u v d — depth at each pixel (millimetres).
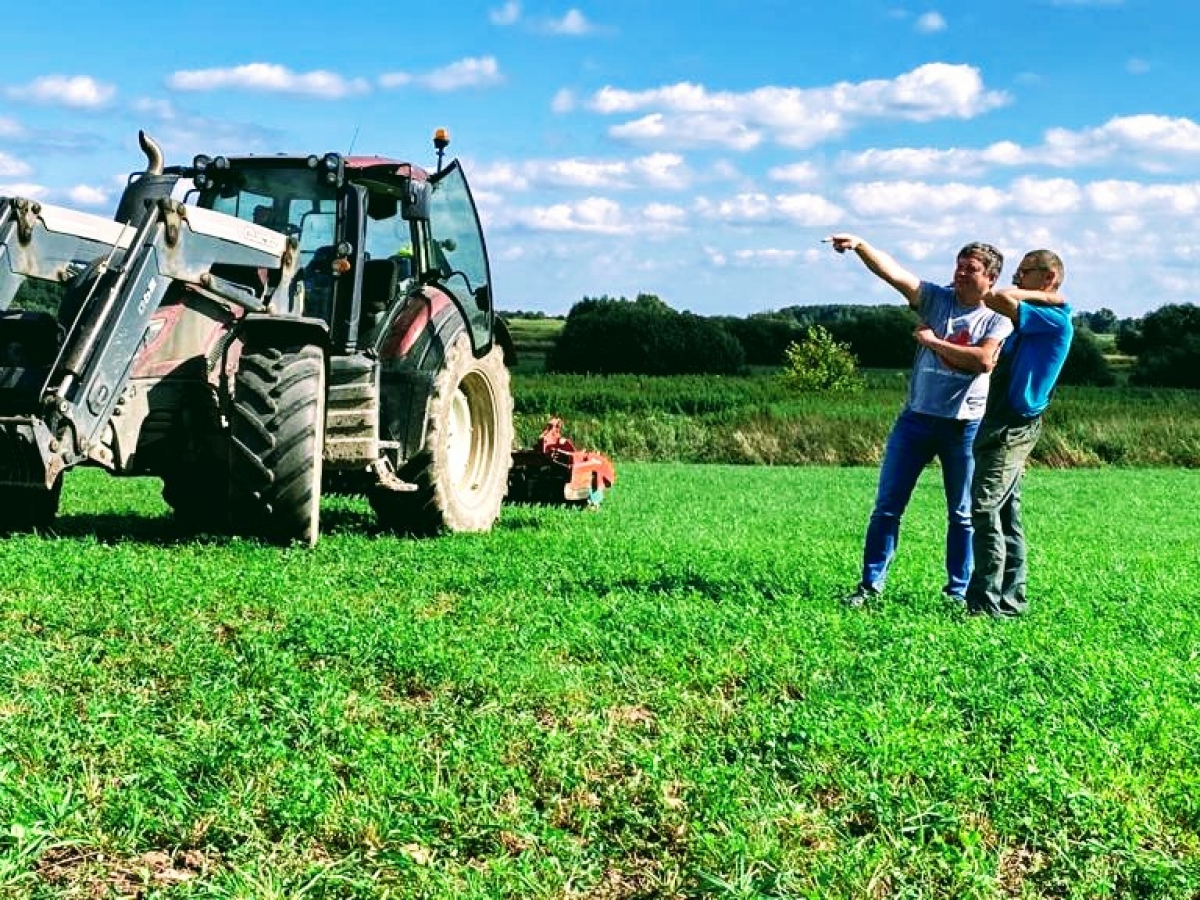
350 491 11133
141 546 9211
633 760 4566
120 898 3363
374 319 10836
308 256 10477
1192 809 4250
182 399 9539
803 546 11531
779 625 6996
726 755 4766
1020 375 7613
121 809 3840
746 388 46625
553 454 14102
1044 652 6465
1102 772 4523
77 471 18641
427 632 6348
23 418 8320
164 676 5543
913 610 7727
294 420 9328
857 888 3580
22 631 6262
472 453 12305
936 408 7902
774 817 4031
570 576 8586
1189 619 7855
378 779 4207
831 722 4934
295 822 3826
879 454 31719
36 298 9672
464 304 11680
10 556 8164
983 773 4617
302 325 9555
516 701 5367
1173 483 25000
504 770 4391
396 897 3430
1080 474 28344
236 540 9367
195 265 9297
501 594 7836
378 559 9039
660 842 3939
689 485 21594
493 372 12344
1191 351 60594
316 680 5438
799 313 104000
